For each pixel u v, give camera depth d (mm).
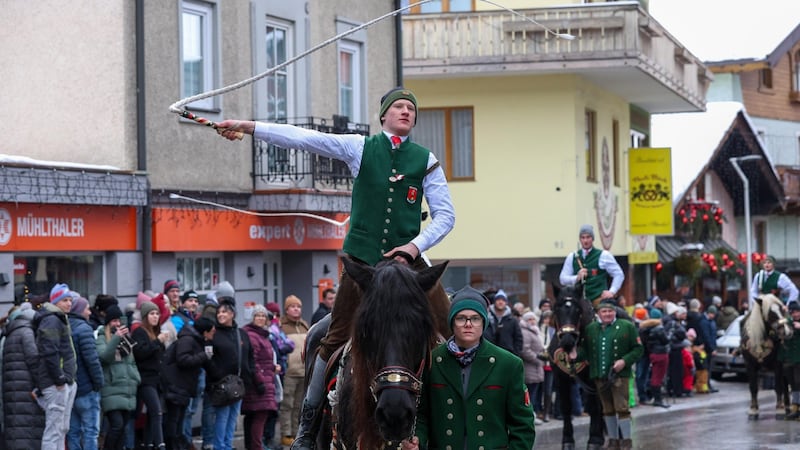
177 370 15320
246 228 21016
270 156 21719
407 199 7590
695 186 40594
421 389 6902
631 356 15414
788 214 51125
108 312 15047
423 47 29359
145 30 19281
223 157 20797
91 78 19141
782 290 22984
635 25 28578
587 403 15883
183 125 19938
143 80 19094
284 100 22844
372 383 6520
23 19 19672
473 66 29188
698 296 41125
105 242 18203
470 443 7312
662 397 25516
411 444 6758
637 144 37938
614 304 15750
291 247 22047
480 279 30719
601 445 15844
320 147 7535
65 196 17281
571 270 16125
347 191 22844
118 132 18922
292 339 17688
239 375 15727
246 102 21547
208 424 16000
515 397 7383
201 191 20234
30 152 19625
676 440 18219
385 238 7535
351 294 7359
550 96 30203
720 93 49156
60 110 19359
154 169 19344
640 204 34125
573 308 15258
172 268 19547
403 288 6602
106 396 14758
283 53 22859
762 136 50531
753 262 42156
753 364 21812
